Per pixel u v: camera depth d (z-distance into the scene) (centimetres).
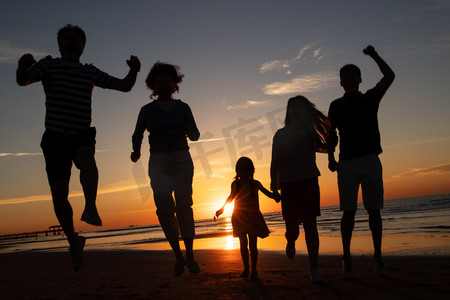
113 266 809
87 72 322
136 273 620
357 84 443
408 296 311
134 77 344
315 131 435
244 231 488
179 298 354
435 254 752
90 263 945
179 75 403
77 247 319
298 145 431
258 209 498
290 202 436
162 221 374
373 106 439
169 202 373
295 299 325
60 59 320
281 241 1459
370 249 1005
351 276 423
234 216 500
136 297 371
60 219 310
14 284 517
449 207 4366
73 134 306
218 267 659
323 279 410
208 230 3828
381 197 433
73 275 629
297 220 446
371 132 438
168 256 1052
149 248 1619
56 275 638
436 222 2167
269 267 632
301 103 439
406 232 1598
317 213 425
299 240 1427
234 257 891
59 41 328
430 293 318
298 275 490
